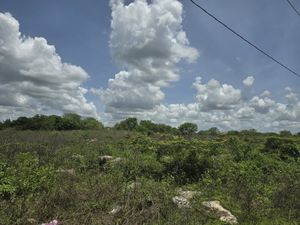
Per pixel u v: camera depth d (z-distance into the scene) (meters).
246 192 11.61
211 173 14.41
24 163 13.24
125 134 37.34
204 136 38.84
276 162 18.02
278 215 9.95
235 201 10.87
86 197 9.69
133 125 53.91
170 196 10.20
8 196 9.55
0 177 10.38
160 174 14.32
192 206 9.73
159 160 15.66
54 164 14.87
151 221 8.27
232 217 9.45
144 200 9.43
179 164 14.71
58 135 33.88
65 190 9.88
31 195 9.28
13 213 8.07
